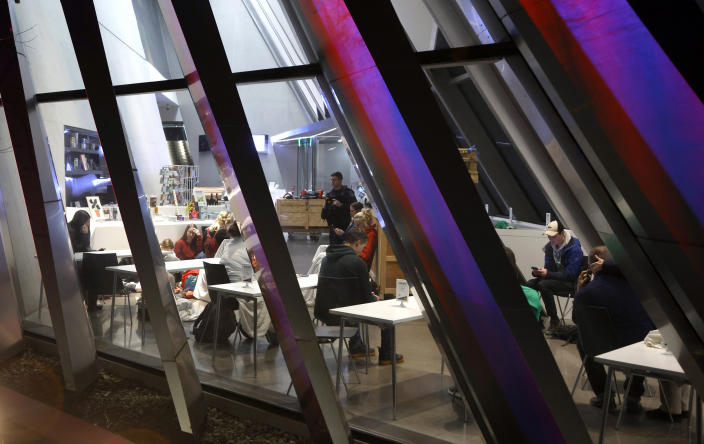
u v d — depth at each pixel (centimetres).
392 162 331
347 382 541
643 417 414
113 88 444
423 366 571
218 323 621
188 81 416
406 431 436
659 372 336
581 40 242
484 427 353
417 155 306
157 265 484
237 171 373
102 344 700
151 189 1365
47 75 913
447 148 286
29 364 663
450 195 288
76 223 850
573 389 456
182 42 378
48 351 700
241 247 662
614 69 232
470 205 288
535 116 317
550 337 573
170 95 1712
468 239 290
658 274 277
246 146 370
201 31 359
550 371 302
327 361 605
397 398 498
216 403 536
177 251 903
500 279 294
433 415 462
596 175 297
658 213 245
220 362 620
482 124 861
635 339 404
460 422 447
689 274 246
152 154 1405
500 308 296
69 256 603
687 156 217
